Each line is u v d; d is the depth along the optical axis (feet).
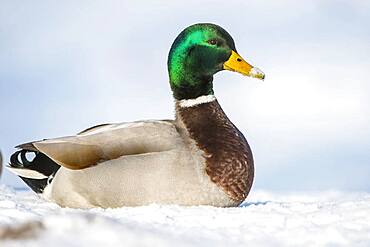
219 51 59.11
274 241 38.88
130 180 53.36
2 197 58.03
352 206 51.72
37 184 57.47
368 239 39.83
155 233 32.24
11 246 28.17
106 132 54.80
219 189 54.03
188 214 47.65
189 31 59.26
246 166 55.21
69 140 54.44
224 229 42.29
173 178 53.11
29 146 54.70
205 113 57.41
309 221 45.62
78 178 54.60
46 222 29.96
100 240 29.09
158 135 54.39
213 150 54.34
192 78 58.65
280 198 79.77
